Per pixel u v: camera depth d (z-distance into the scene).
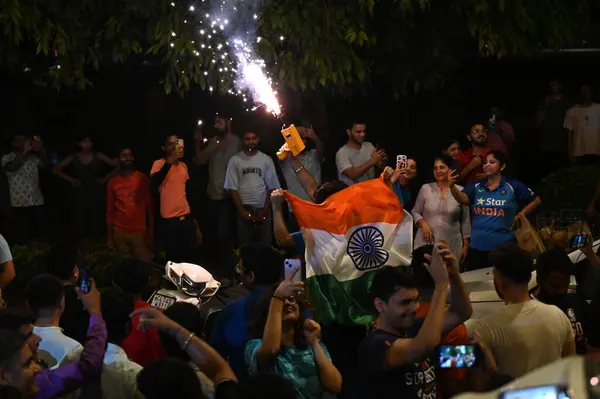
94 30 11.65
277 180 11.54
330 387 5.14
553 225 9.62
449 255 4.71
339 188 7.03
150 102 15.61
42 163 13.81
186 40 11.14
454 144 11.53
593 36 15.69
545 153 14.95
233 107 13.73
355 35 11.12
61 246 6.61
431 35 12.11
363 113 15.30
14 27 11.18
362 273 6.52
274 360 5.18
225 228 11.98
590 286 6.90
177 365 4.20
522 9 11.62
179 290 7.50
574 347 5.36
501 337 5.21
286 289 5.09
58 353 5.44
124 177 11.99
